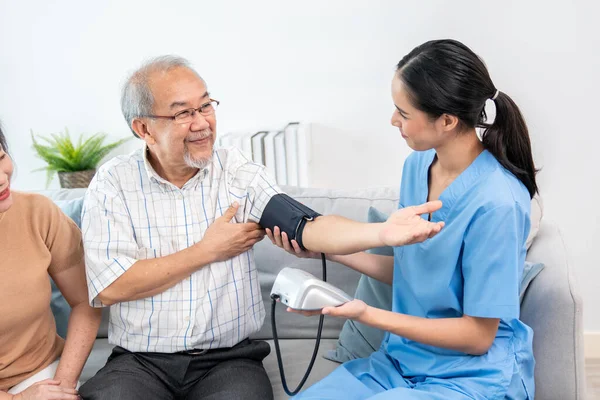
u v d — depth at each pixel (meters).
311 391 1.41
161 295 1.54
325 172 2.65
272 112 2.63
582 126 2.41
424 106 1.30
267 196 1.58
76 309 1.60
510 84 2.43
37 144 2.66
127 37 2.65
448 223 1.38
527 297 1.54
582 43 2.35
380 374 1.49
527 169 1.39
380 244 1.35
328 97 2.58
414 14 2.46
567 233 2.50
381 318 1.34
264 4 2.54
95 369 1.76
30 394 1.42
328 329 1.86
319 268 1.85
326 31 2.52
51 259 1.55
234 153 1.64
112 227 1.55
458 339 1.33
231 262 1.57
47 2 2.65
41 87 2.74
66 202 1.93
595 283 2.52
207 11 2.58
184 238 1.58
